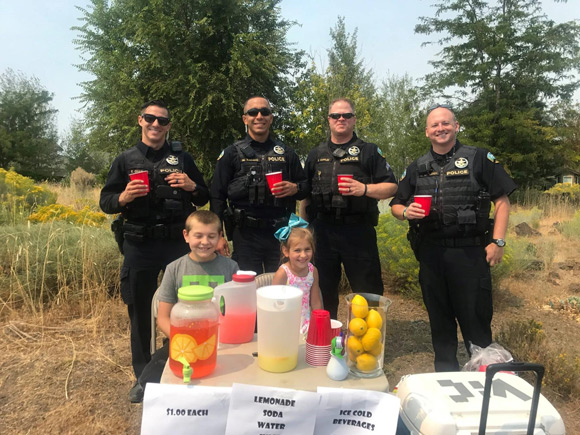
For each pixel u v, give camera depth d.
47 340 4.33
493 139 24.19
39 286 5.20
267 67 16.61
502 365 1.70
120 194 3.28
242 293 2.07
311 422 1.60
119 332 4.58
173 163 3.38
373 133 22.83
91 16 17.98
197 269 2.68
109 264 5.55
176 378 1.71
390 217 6.97
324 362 1.85
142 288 3.35
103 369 3.78
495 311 5.43
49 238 5.43
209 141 16.88
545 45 24.34
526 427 1.79
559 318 5.23
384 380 1.76
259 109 3.65
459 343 4.41
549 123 24.91
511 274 6.50
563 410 3.18
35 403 3.23
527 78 24.25
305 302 3.01
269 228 3.67
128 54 16.97
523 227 10.76
